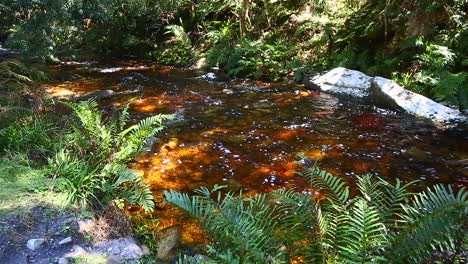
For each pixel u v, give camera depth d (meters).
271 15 11.13
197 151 4.60
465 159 4.30
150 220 3.14
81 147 3.80
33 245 2.52
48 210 2.89
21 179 3.30
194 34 12.59
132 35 13.01
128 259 2.52
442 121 5.65
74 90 7.62
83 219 2.85
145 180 3.85
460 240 1.86
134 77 9.16
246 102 6.84
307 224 2.21
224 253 1.93
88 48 12.63
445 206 1.89
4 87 5.96
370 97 6.86
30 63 8.77
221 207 2.28
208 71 10.04
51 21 7.44
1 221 2.72
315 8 10.66
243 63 9.26
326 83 7.63
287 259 2.11
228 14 12.54
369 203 2.35
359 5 10.26
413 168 4.14
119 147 3.89
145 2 12.53
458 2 6.92
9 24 7.54
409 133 5.20
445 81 6.12
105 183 3.24
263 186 3.75
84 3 7.71
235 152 4.58
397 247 1.89
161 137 5.03
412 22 7.59
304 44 9.62
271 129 5.39
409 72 7.11
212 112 6.21
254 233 2.08
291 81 8.46
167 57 11.85
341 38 8.84
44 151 3.93
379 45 8.22
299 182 3.82
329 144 4.82
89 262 2.43
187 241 2.85
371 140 4.96
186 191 3.66
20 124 4.49
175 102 6.82
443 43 6.84
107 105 6.58
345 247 1.99
